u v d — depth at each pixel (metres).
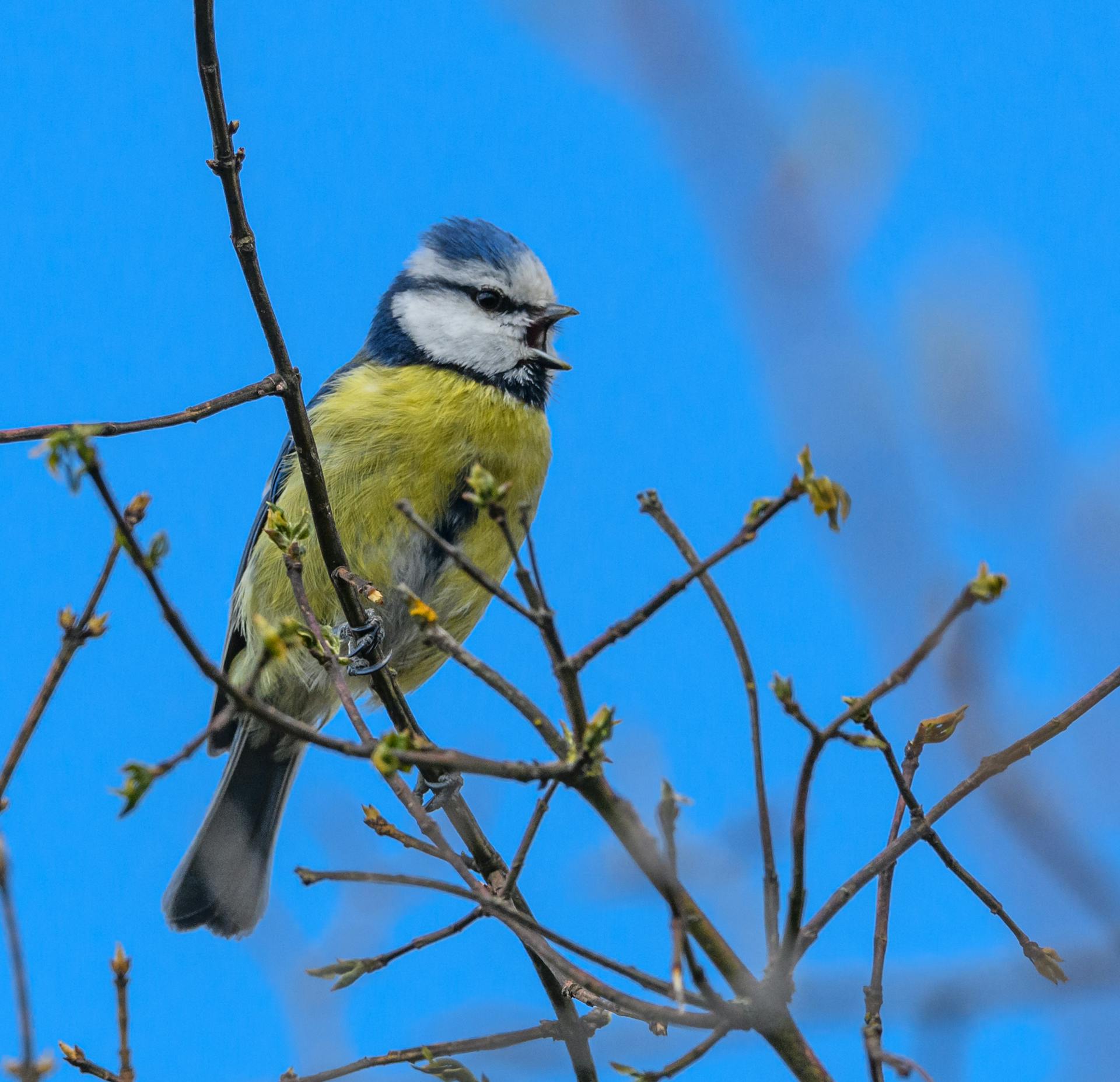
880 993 4.84
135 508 5.43
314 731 4.21
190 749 4.07
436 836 5.21
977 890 4.88
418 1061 5.68
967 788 4.96
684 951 4.24
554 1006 5.82
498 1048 5.77
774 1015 4.41
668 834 4.17
